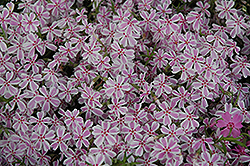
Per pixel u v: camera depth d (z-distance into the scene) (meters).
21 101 0.41
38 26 0.44
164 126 0.40
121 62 0.42
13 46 0.43
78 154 0.40
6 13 0.44
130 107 0.41
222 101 0.42
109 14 0.46
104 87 0.41
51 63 0.42
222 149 0.39
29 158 0.41
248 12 0.48
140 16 0.46
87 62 0.42
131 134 0.39
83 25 0.44
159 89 0.41
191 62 0.41
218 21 0.46
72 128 0.40
